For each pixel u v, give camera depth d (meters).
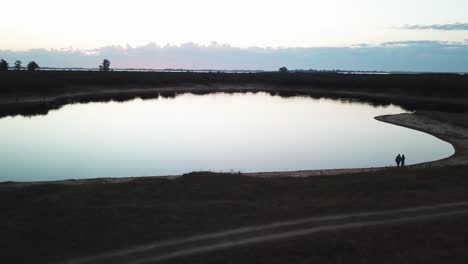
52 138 40.47
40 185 17.97
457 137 42.44
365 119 58.50
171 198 16.03
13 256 10.87
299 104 83.88
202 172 21.14
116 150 34.88
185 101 86.75
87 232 12.30
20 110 64.50
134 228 12.61
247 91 125.88
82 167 28.80
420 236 12.35
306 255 11.21
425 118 55.47
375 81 121.19
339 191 17.41
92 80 105.50
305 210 14.37
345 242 11.73
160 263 10.55
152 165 29.62
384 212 14.23
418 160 32.09
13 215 13.66
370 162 31.33
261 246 11.49
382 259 11.12
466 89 96.25
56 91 85.31
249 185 18.33
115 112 64.12
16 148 35.34
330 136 43.38
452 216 13.84
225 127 49.19
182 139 40.44
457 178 19.34
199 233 12.34
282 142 39.41
